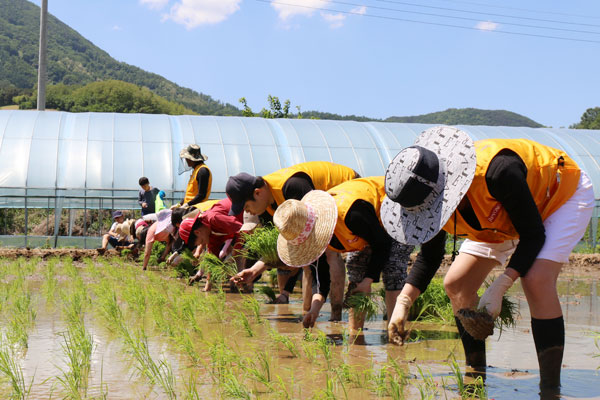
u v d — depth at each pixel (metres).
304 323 5.95
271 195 7.11
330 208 5.56
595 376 4.24
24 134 20.91
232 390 3.68
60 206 19.95
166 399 3.62
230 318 6.77
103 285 8.49
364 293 5.75
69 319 6.29
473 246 4.37
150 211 16.14
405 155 3.91
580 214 3.90
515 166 3.70
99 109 102.44
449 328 6.45
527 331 6.25
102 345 5.19
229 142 21.94
